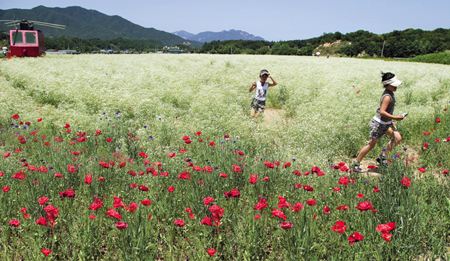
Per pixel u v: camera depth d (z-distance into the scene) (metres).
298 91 11.18
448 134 6.20
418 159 5.32
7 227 2.76
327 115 7.66
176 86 11.09
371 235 2.66
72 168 3.53
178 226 2.85
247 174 4.04
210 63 22.02
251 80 13.81
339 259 2.42
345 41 151.25
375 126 4.95
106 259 2.52
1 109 6.98
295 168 4.46
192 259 2.54
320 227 2.92
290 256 2.44
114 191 3.56
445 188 3.52
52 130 6.07
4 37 130.25
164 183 3.71
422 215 2.88
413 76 14.82
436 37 110.38
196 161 4.61
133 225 2.63
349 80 14.02
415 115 7.43
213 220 2.65
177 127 6.49
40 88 9.58
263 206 2.72
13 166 4.07
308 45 149.75
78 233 2.64
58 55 27.25
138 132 6.12
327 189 3.64
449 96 11.17
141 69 16.11
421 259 2.60
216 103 8.67
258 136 6.11
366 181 3.46
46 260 2.42
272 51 142.62
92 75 12.61
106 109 8.10
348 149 6.00
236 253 2.69
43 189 3.36
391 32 130.88
